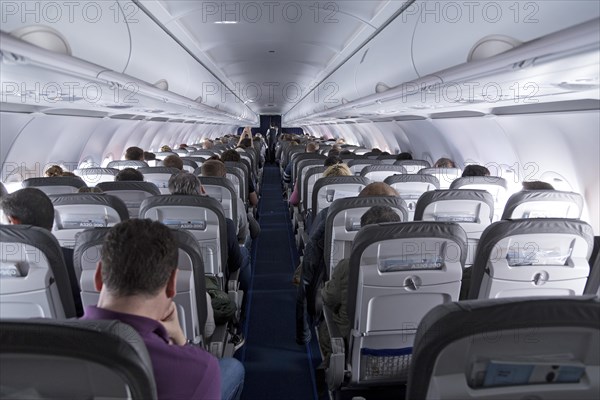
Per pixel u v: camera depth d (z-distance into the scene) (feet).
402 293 7.84
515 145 18.19
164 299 4.84
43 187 15.85
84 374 3.38
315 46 23.63
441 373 3.75
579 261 8.15
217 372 5.02
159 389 4.50
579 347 3.76
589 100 11.09
